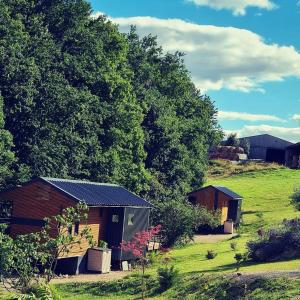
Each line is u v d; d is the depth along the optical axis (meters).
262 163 102.31
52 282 30.31
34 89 43.69
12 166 43.00
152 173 60.94
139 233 34.50
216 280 26.17
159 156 62.34
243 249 38.72
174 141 62.44
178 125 65.81
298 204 57.41
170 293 26.75
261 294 23.09
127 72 58.97
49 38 49.03
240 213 59.91
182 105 72.06
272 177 88.56
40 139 44.56
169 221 44.69
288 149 97.31
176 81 72.00
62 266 33.84
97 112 50.84
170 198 57.50
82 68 51.12
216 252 38.53
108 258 35.16
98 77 52.16
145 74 66.50
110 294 28.33
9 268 23.53
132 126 53.91
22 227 35.00
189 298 25.12
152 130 62.12
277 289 23.17
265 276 25.08
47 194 34.56
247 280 24.89
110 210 37.22
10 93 42.81
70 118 46.22
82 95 47.38
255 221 58.97
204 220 51.25
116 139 52.25
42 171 43.34
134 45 69.00
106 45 57.34
